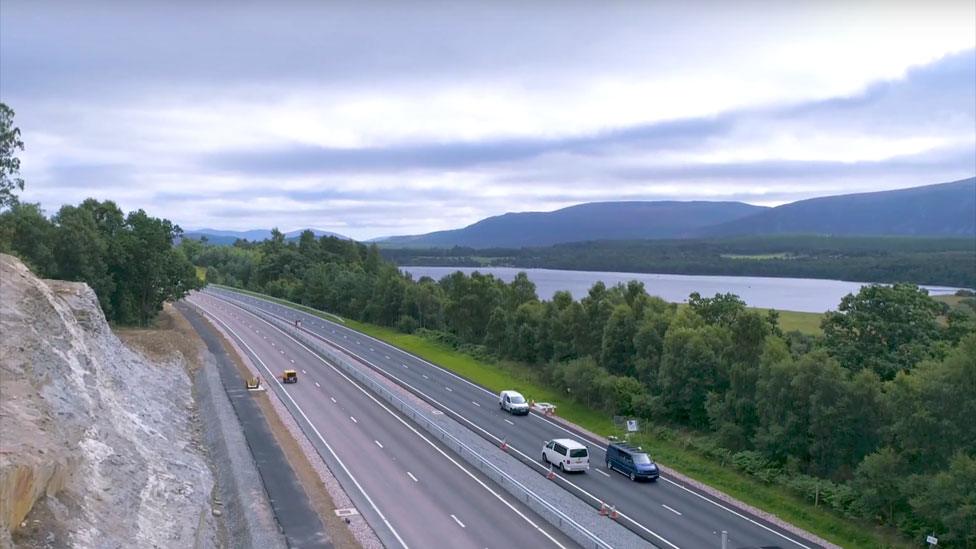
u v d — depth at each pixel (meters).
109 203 87.81
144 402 46.81
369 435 49.75
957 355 38.03
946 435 36.81
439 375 76.44
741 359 53.72
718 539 34.75
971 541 33.06
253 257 192.12
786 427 44.69
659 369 59.84
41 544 23.08
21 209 70.88
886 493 36.91
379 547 31.06
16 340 33.50
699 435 54.53
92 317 49.44
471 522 34.38
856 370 53.53
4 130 58.19
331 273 143.62
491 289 96.44
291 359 79.12
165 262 89.81
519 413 60.41
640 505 39.34
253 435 47.94
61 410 32.12
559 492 40.16
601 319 71.75
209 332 92.88
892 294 55.44
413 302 110.88
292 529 32.56
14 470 22.73
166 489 34.75
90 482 29.33
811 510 39.91
